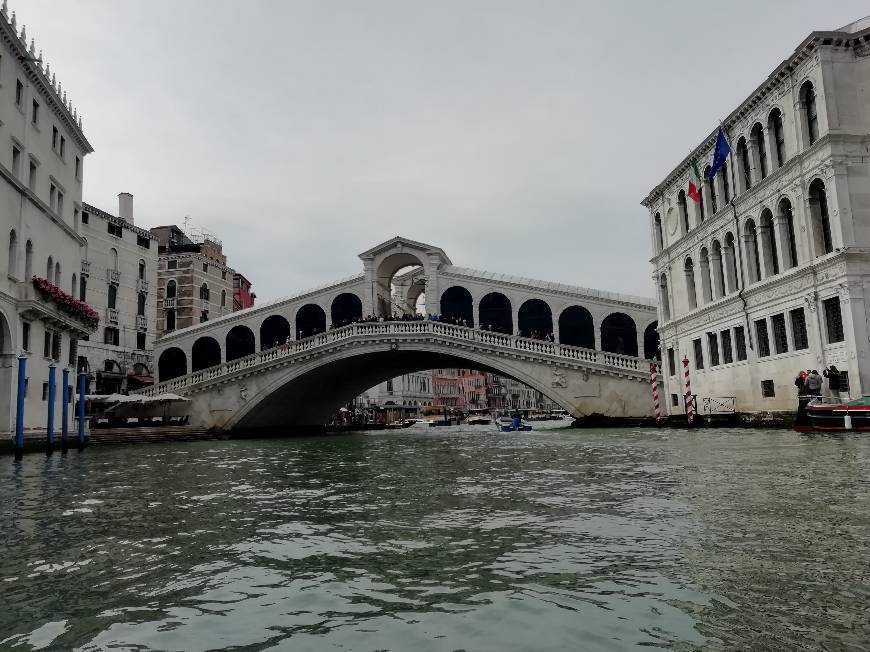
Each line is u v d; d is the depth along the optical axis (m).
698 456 12.19
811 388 18.78
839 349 19.30
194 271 51.31
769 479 8.38
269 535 6.20
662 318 33.44
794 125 21.27
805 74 20.56
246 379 36.47
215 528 6.62
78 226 29.61
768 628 3.40
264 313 45.00
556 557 4.93
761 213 23.56
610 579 4.32
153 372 46.00
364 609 3.97
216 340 45.66
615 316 40.69
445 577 4.57
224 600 4.23
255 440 32.88
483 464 12.98
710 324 27.78
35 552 5.64
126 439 30.30
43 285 23.28
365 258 43.34
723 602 3.80
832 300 19.84
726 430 22.39
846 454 11.20
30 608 4.13
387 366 41.91
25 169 23.55
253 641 3.52
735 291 26.08
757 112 23.59
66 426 22.02
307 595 4.28
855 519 5.75
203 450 23.25
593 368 31.44
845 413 17.03
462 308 43.53
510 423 44.09
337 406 48.91
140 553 5.56
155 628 3.75
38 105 24.95
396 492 8.97
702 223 28.06
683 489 7.91
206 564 5.15
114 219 43.66
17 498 9.27
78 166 29.86
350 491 9.31
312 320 46.75
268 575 4.79
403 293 52.44
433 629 3.60
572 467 11.42
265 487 10.22
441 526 6.28
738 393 25.47
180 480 11.66
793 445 13.73
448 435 34.97
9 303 21.72
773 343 23.05
